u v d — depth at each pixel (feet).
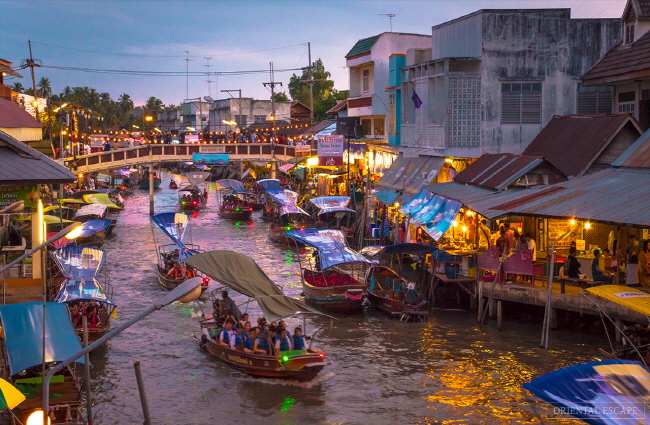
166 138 211.00
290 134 272.31
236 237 160.15
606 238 88.12
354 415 59.57
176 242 116.98
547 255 81.51
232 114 343.46
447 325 84.79
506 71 107.04
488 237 92.79
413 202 106.01
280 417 59.47
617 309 70.08
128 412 60.39
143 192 282.15
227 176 318.04
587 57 107.65
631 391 37.01
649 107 92.22
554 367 68.44
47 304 59.11
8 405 41.22
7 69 120.67
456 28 115.34
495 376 67.15
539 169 88.69
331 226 157.89
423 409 60.49
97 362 73.10
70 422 53.93
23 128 105.09
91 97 553.64
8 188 73.10
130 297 100.89
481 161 104.06
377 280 102.68
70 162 181.27
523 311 86.02
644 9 94.73
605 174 83.25
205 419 59.06
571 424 56.65
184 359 74.28
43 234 83.35
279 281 110.83
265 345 69.92
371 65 167.73
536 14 106.32
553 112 108.06
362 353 75.36
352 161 181.06
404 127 133.18
